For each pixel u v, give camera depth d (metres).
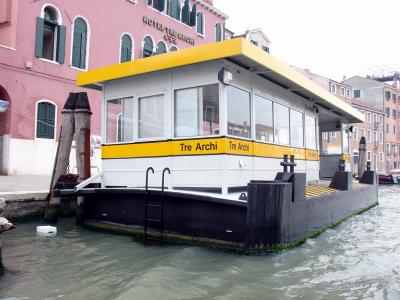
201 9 28.75
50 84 17.88
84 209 8.62
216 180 6.89
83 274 5.33
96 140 19.31
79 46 19.47
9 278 5.19
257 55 6.99
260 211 6.09
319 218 8.14
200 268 5.48
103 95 8.69
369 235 8.48
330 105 12.09
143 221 7.46
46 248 6.78
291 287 4.86
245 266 5.59
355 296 4.63
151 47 24.08
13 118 16.44
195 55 6.93
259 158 8.01
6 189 10.38
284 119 9.46
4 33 17.06
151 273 5.15
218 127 6.95
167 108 7.61
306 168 10.77
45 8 18.27
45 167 17.44
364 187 13.14
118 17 21.62
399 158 60.03
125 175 8.16
